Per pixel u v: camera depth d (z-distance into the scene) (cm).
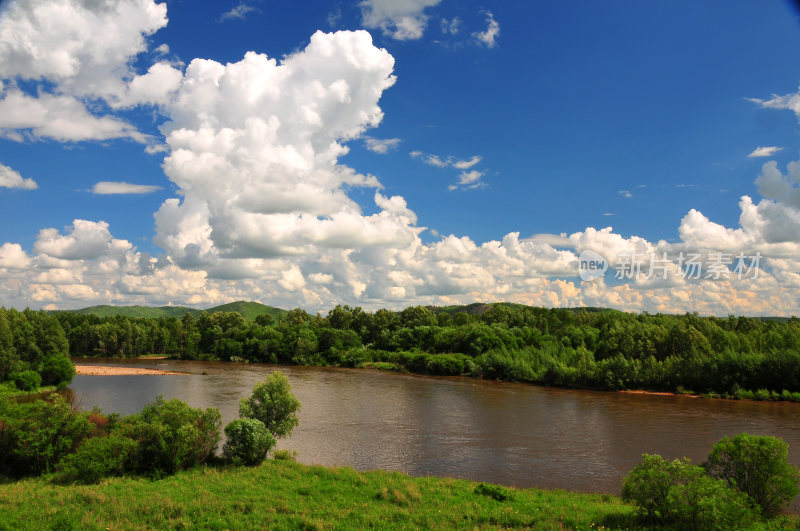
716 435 6009
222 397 8931
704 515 2398
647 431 6225
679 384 10156
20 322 13638
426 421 6844
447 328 17238
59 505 2872
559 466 4625
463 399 9081
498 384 11738
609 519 2695
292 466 3991
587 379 10875
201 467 3903
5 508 2780
